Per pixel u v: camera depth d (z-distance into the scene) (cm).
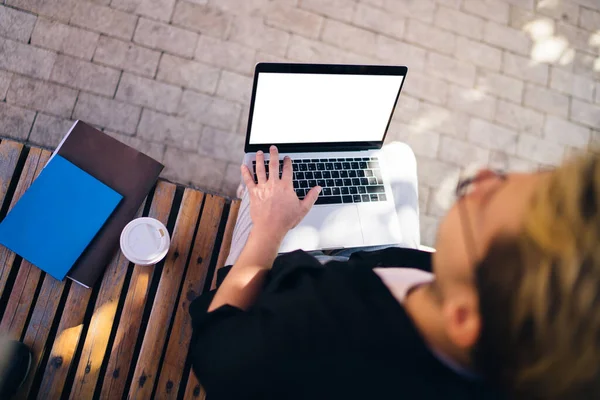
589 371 36
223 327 79
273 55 228
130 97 211
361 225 148
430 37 246
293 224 107
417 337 60
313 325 66
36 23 208
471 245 46
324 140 150
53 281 133
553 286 35
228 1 228
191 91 217
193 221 148
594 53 262
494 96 247
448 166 234
